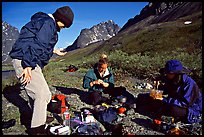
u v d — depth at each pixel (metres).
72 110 2.54
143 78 4.78
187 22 25.25
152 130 2.12
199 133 2.04
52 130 1.97
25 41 1.84
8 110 2.48
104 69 2.88
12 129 2.05
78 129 1.99
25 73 1.87
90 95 2.77
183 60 6.27
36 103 1.95
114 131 2.03
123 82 4.29
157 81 2.57
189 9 38.50
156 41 18.08
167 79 2.44
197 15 27.20
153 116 2.44
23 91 3.25
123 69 5.57
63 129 1.96
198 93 2.27
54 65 8.26
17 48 1.85
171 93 2.38
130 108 2.55
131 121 2.30
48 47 1.95
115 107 2.56
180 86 2.30
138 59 6.59
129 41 23.27
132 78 4.78
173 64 2.28
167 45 15.64
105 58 2.90
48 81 4.07
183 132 2.02
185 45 14.08
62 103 2.52
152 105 2.52
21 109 2.55
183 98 2.24
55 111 2.39
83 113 2.37
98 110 2.37
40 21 1.88
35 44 1.85
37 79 1.96
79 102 2.84
